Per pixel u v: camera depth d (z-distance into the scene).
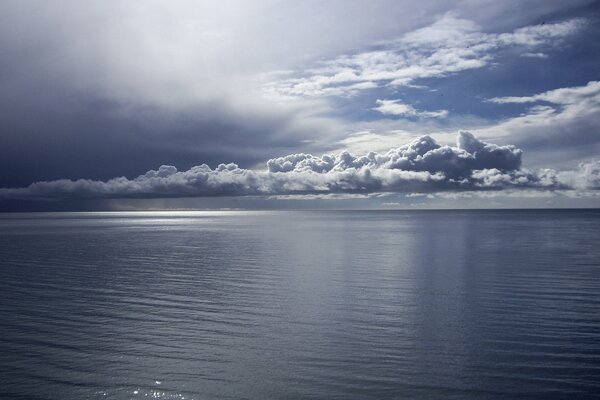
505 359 15.26
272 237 81.06
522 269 35.00
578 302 23.41
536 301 23.67
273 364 14.99
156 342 17.27
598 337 17.42
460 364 14.86
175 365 14.97
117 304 23.88
